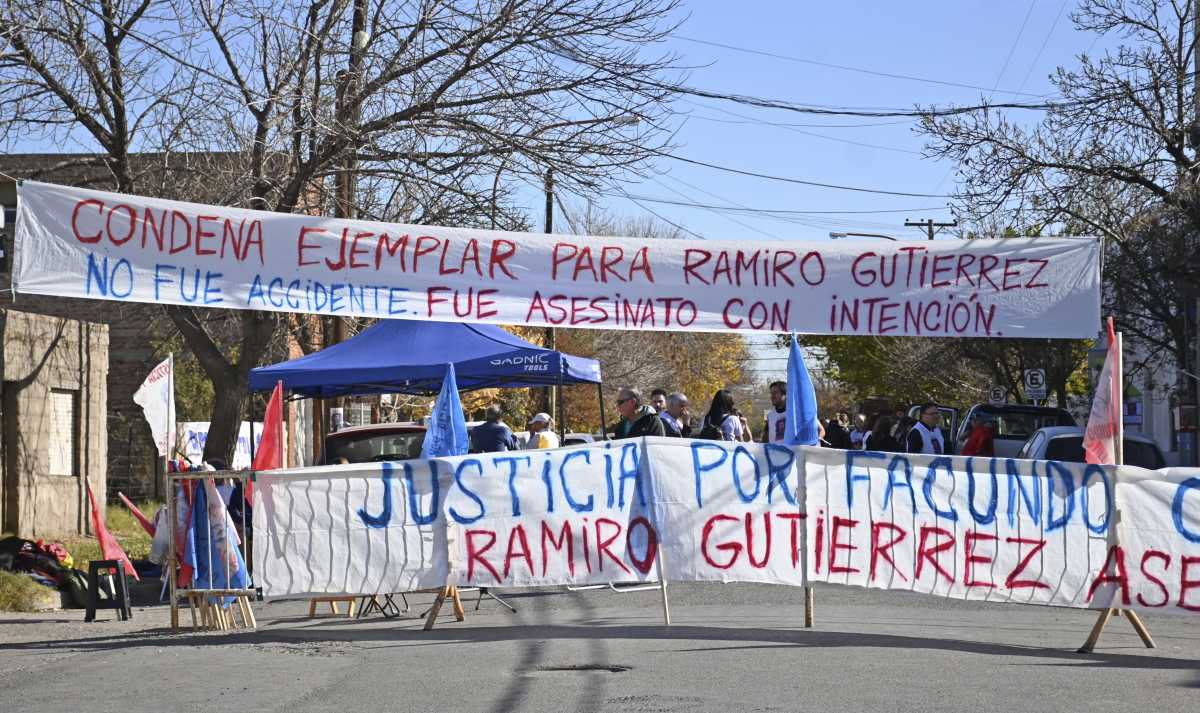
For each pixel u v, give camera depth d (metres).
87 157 19.00
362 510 9.99
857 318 10.95
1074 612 11.20
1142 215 25.23
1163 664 8.09
